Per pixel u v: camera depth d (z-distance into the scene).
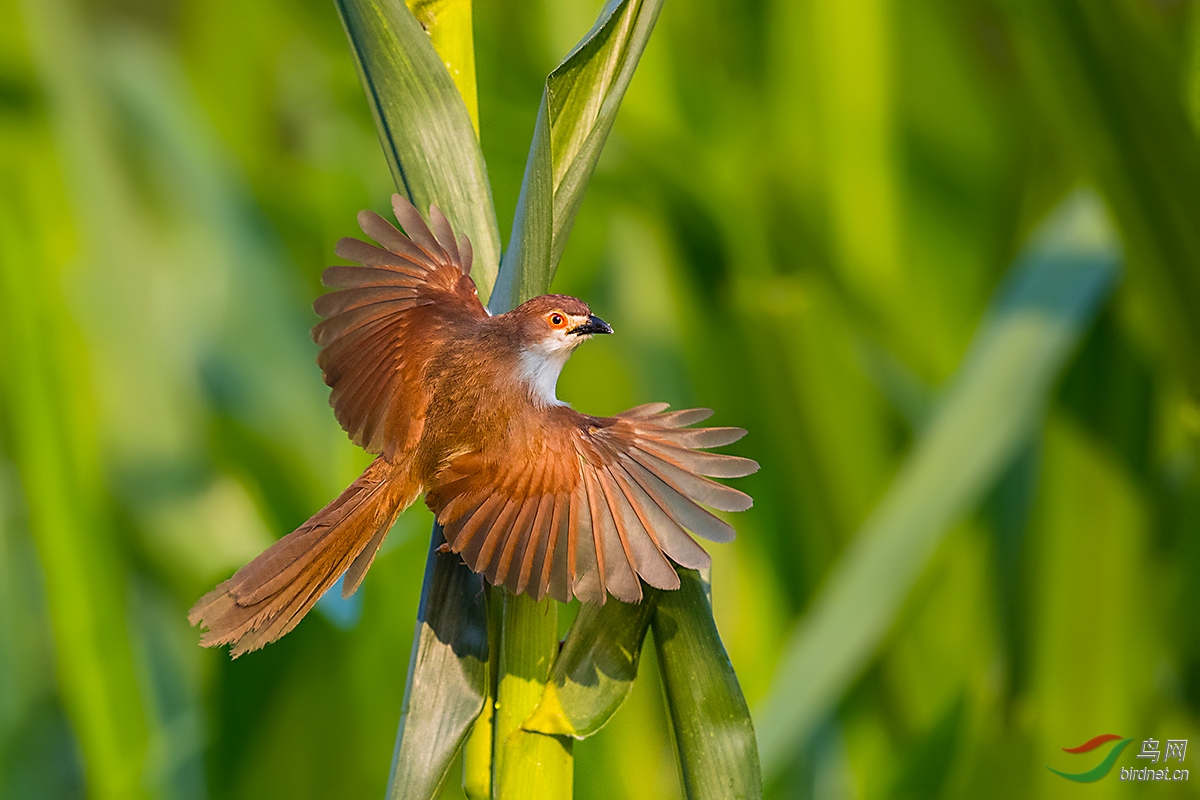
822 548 5.65
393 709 5.55
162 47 7.15
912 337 5.68
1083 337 5.58
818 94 5.67
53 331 5.59
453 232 5.30
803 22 5.67
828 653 5.52
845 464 5.64
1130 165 5.50
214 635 5.27
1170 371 5.56
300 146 6.85
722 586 5.67
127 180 6.18
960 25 5.98
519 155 5.61
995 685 5.62
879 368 5.74
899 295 5.67
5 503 5.62
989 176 6.12
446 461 5.28
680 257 5.66
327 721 5.52
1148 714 5.60
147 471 5.68
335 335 5.29
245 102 6.82
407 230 5.29
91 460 5.60
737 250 5.64
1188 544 5.59
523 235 5.27
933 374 5.69
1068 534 5.60
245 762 5.52
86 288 5.69
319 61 6.61
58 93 5.69
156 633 5.66
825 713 5.59
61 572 5.55
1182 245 5.51
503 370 5.28
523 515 5.27
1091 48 5.48
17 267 5.59
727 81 5.69
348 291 5.29
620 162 5.65
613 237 6.03
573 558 5.26
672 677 5.27
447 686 5.27
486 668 5.27
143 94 6.32
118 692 5.56
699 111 5.68
